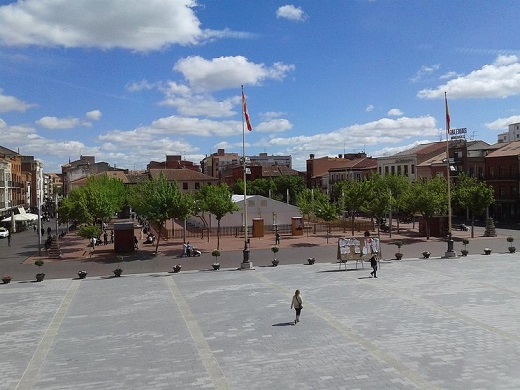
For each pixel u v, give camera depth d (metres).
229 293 29.03
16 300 28.58
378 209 57.25
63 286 32.91
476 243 51.53
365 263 39.38
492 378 14.97
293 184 112.88
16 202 96.56
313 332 20.47
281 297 27.50
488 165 81.25
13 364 17.64
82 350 19.00
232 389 14.70
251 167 130.62
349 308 24.45
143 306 26.25
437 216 58.16
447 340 18.88
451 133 90.88
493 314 22.64
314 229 66.19
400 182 77.88
